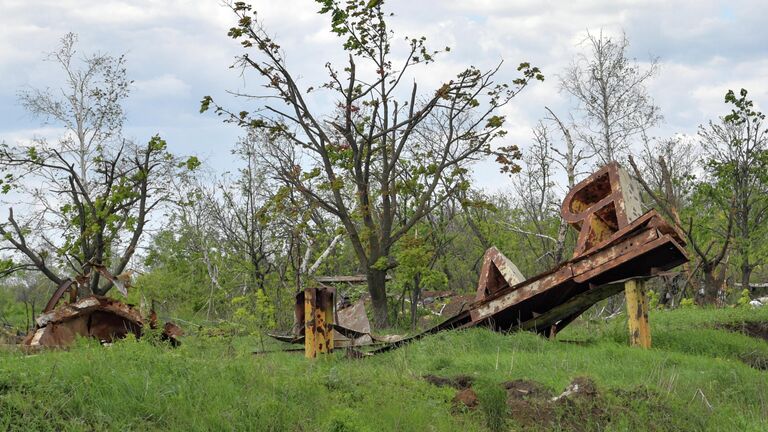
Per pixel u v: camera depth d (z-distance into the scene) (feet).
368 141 89.92
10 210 101.04
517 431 33.50
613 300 103.50
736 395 40.50
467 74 90.79
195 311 104.32
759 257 103.40
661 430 34.40
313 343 46.06
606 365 43.47
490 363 43.06
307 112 91.56
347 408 31.42
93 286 96.07
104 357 33.09
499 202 142.31
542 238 126.72
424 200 90.89
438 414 33.35
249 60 89.25
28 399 27.48
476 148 91.61
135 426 27.53
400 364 44.45
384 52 90.63
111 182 101.55
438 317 89.25
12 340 48.96
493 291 56.54
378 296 87.76
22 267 100.32
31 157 99.30
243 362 35.22
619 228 52.13
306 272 95.45
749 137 104.73
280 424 29.30
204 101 88.94
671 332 57.98
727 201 105.29
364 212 88.94
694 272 91.25
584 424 34.35
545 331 57.67
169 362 33.12
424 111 90.84
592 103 128.47
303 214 92.43
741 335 58.29
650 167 137.69
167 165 104.63
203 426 27.91
